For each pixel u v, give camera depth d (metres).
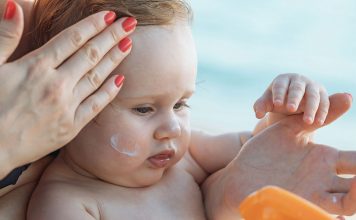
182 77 1.85
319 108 1.83
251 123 5.28
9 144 1.53
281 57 6.76
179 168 2.16
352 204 1.77
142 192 1.97
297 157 1.90
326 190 1.83
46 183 1.89
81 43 1.58
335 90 6.19
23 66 1.54
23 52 1.93
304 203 1.36
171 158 1.94
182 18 1.90
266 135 1.97
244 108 5.67
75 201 1.83
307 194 1.84
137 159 1.86
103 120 1.83
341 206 1.79
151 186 2.00
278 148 1.94
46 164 1.99
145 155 1.87
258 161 1.96
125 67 1.79
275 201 1.36
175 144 1.92
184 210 2.02
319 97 1.84
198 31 7.17
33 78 1.53
